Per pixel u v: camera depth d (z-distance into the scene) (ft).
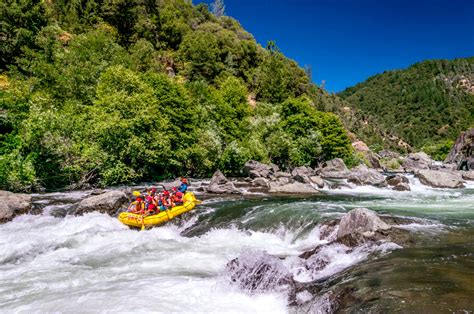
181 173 113.19
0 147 73.20
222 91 179.63
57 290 25.34
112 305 21.43
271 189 74.59
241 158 122.21
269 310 20.71
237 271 25.36
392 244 28.71
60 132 78.74
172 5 320.29
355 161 188.85
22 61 140.87
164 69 242.37
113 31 237.86
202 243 40.04
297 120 172.35
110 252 36.19
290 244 38.86
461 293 17.30
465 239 30.19
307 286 22.63
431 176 91.40
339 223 36.52
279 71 292.20
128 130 85.20
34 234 43.88
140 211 48.26
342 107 505.66
